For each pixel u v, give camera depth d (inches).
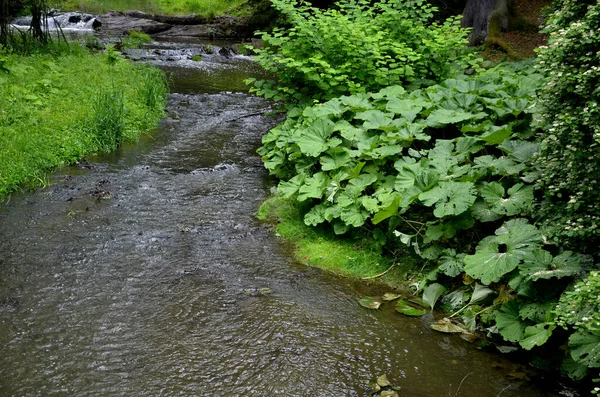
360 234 211.6
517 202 174.7
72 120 316.8
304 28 293.1
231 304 171.9
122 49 634.8
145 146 320.5
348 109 249.0
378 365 147.2
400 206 194.2
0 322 157.2
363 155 221.8
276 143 263.1
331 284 187.6
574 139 142.9
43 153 278.8
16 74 362.0
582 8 156.0
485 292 168.7
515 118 223.1
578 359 128.9
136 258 197.2
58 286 176.9
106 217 228.1
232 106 419.2
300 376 141.1
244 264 197.6
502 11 480.4
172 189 261.1
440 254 184.5
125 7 972.6
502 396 137.0
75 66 428.8
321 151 229.3
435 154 209.2
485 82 250.7
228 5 986.1
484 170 191.0
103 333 154.7
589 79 142.3
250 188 266.8
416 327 165.3
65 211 231.8
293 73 297.7
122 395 131.7
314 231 219.9
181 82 496.1
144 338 153.5
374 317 169.3
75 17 825.5
